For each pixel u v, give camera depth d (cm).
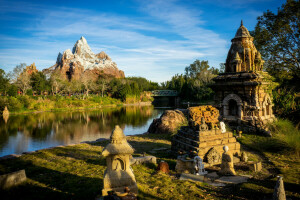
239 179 829
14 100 4994
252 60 1856
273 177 848
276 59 2591
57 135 2480
